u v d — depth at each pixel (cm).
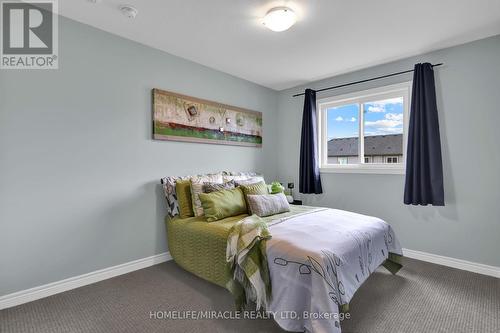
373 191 322
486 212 247
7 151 189
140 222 263
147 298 204
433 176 262
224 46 268
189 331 164
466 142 256
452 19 214
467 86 255
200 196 250
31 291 199
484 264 248
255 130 386
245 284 183
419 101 272
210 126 325
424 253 282
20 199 194
